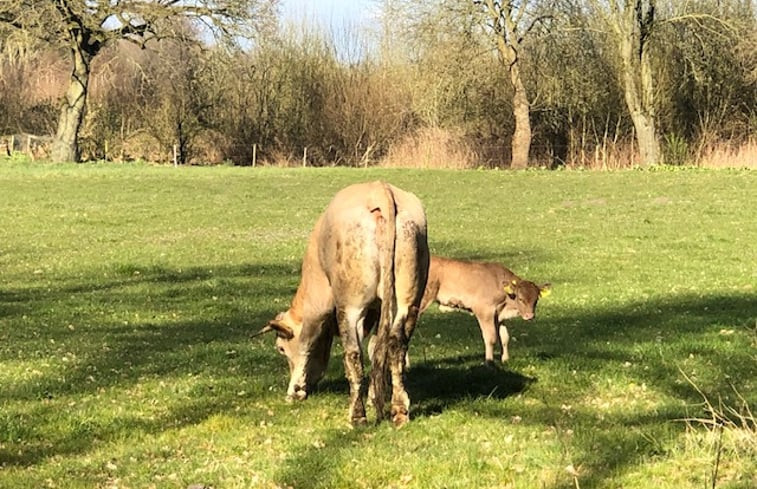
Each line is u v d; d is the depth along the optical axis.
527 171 44.34
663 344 11.27
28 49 45.56
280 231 24.91
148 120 56.34
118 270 18.45
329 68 58.12
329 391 9.45
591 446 7.32
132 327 13.05
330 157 57.47
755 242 22.00
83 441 7.69
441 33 46.22
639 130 47.09
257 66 57.09
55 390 9.34
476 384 9.62
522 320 13.48
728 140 48.66
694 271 17.95
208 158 57.03
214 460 7.21
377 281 7.78
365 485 6.64
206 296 15.73
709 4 47.69
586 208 30.02
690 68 49.06
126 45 57.59
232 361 10.84
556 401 8.91
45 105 59.47
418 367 10.51
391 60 57.50
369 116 56.47
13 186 36.94
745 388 9.16
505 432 7.84
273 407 8.82
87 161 53.41
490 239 23.06
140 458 7.27
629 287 16.19
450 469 6.88
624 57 46.62
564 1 46.38
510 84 50.66
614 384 9.46
